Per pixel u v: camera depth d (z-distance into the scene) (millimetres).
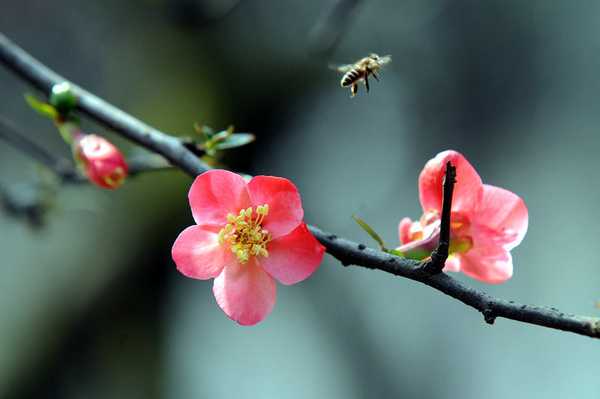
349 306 10125
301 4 11086
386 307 9945
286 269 3123
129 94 11055
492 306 2611
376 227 10211
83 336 10203
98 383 10078
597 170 9516
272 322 10297
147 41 11086
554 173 9773
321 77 10898
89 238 10391
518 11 10516
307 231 3094
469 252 3414
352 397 9617
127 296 10469
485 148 10219
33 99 4109
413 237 3336
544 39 10359
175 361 10273
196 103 10938
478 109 10375
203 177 3102
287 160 10797
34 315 10117
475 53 10555
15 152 9805
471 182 3318
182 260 3125
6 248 10125
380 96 10781
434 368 9453
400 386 9477
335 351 9938
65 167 6000
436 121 10500
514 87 10336
